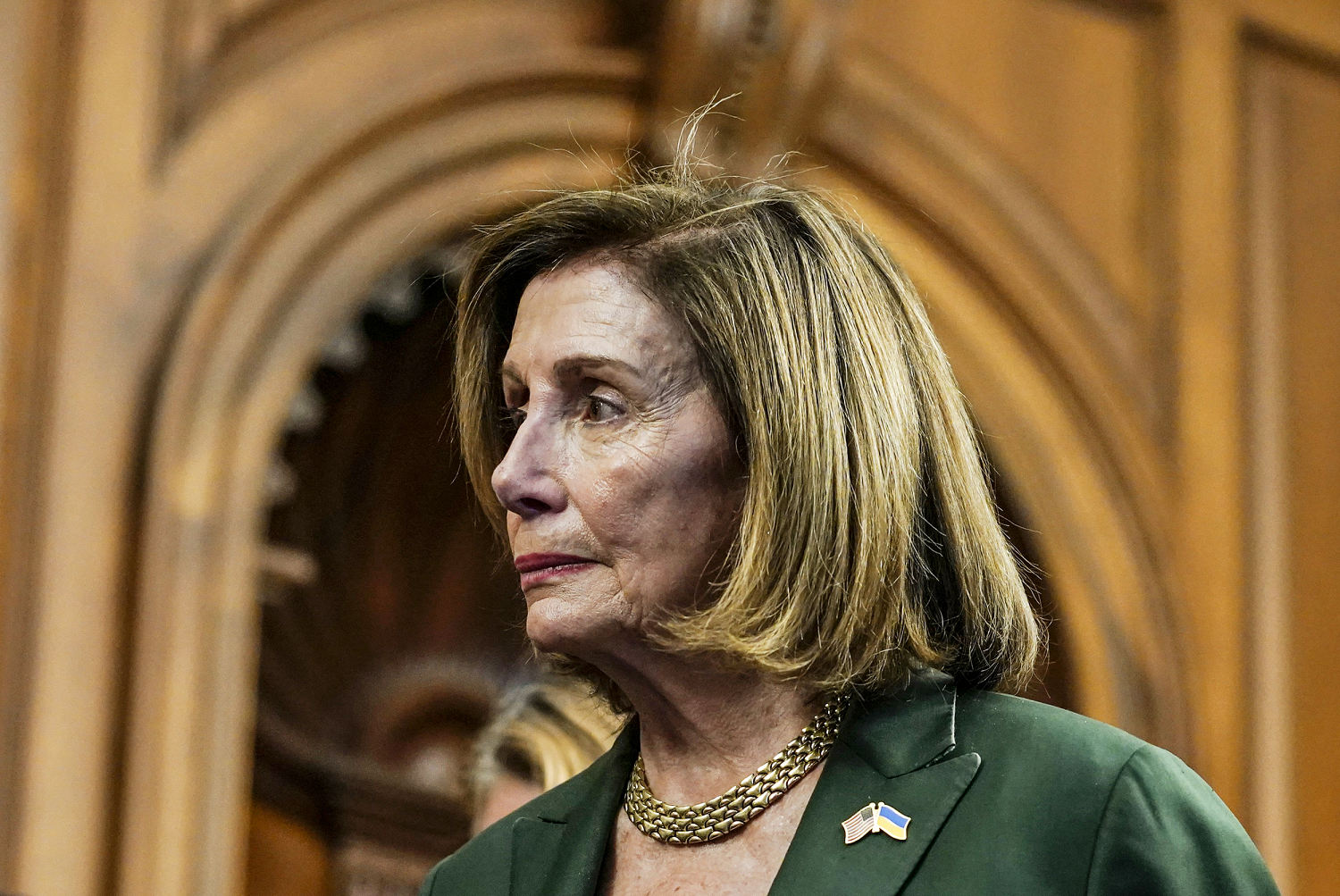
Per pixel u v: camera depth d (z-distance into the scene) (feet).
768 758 14.71
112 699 33.19
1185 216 46.83
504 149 39.32
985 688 15.05
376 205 37.93
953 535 15.14
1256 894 13.12
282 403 36.14
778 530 14.30
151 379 34.94
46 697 32.65
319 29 38.37
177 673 33.53
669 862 14.60
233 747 33.86
